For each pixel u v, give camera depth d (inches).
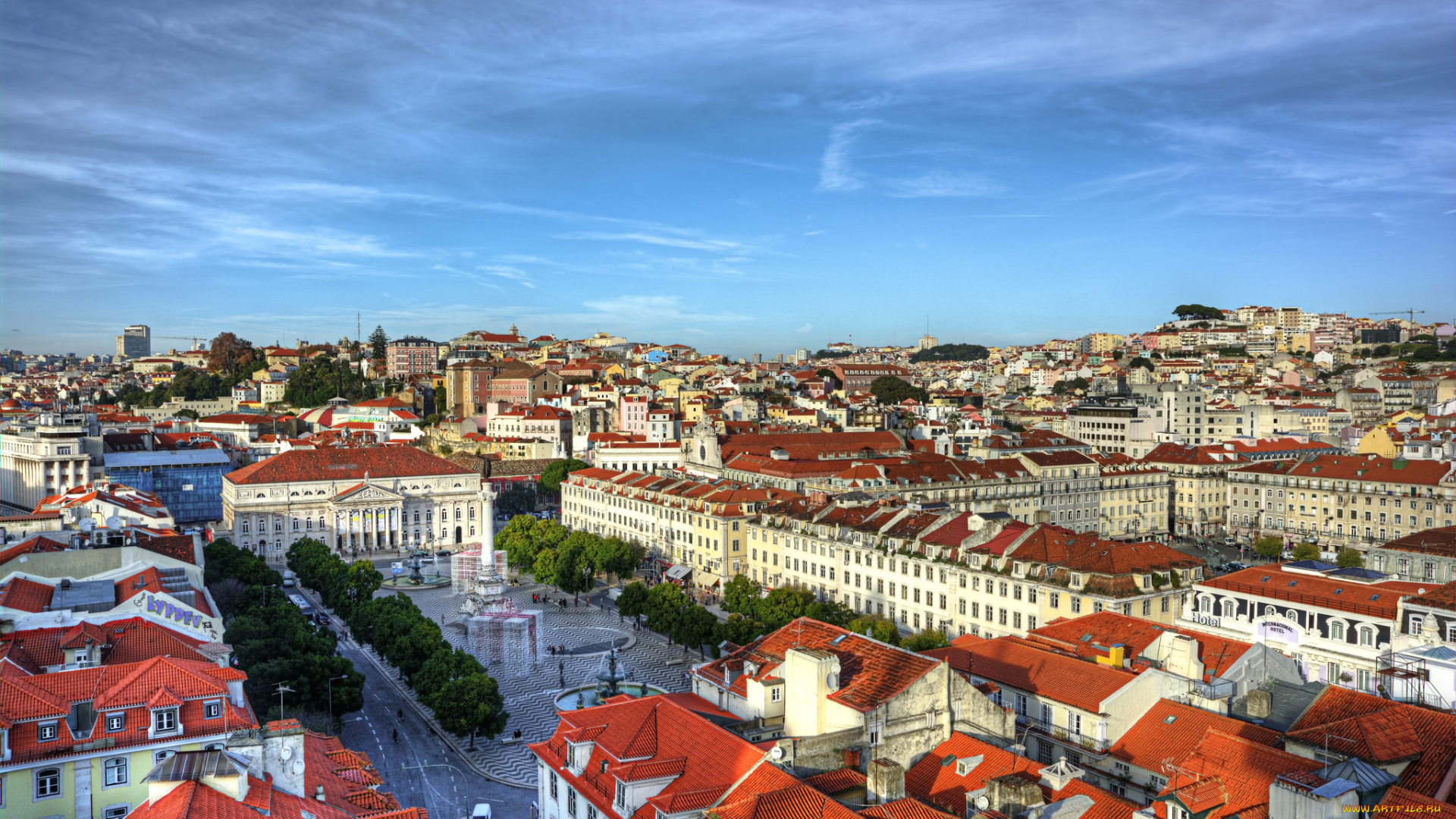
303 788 3230.8
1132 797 3757.4
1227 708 4040.4
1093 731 3961.6
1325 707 3631.9
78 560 5876.0
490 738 6245.1
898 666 3946.9
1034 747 4220.0
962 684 3917.3
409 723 6673.2
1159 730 3875.5
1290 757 3169.3
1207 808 2925.7
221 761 2930.6
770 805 2974.9
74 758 3508.9
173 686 3801.7
